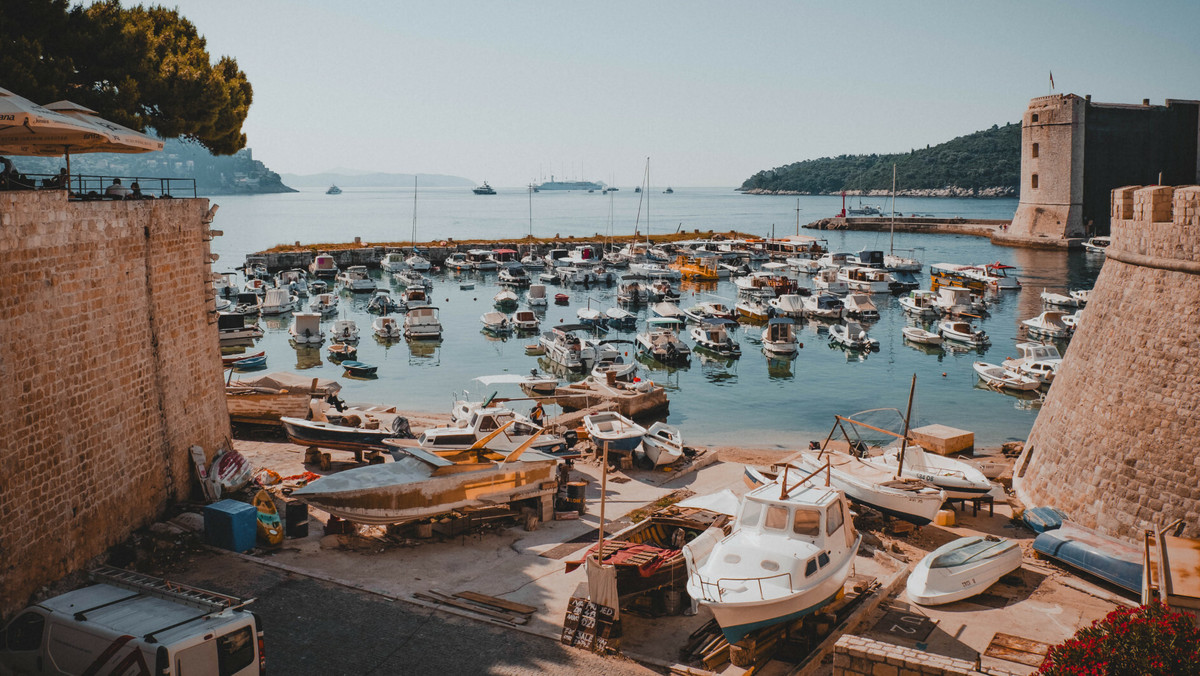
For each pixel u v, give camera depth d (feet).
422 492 68.23
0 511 51.98
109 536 63.67
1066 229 438.81
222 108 102.94
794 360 191.93
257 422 105.40
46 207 57.11
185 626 42.96
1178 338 67.46
